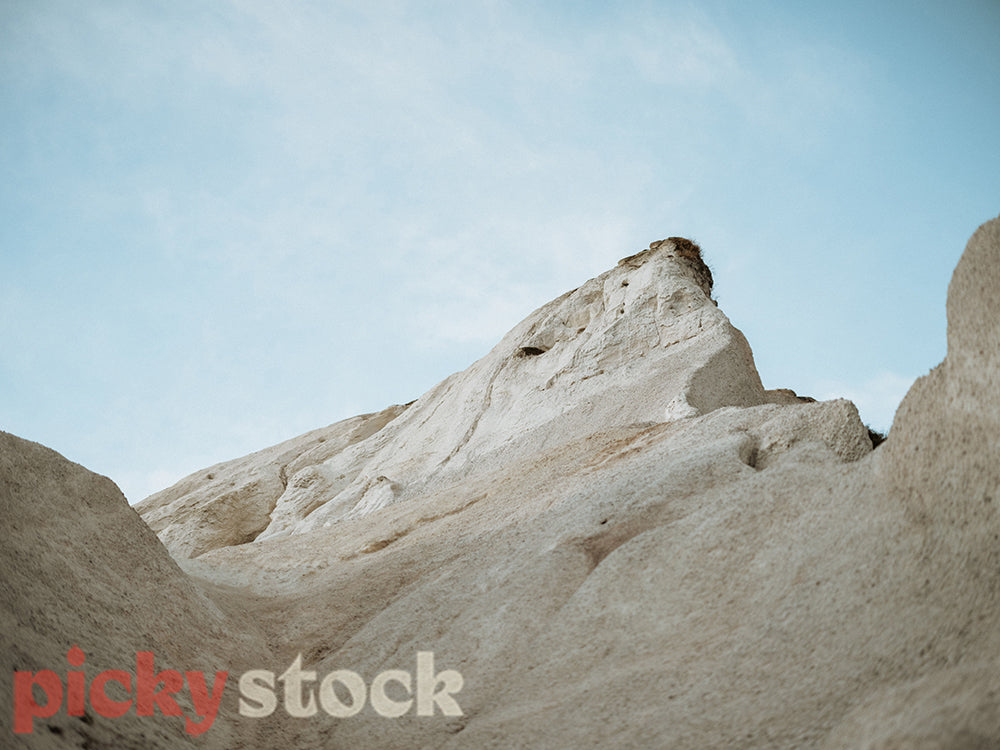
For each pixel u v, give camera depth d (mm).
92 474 10586
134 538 10234
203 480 38844
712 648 6828
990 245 6574
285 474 34094
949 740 4273
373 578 11672
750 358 24094
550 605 8539
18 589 8023
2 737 6082
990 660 4891
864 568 6500
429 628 9172
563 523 10250
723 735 5793
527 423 23641
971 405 6461
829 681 5758
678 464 10547
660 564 8156
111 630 8586
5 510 9008
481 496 15578
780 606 6773
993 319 6430
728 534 8047
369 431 36781
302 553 15312
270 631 10711
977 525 5902
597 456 14750
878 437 13984
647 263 28594
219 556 15633
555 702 7027
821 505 7676
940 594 5750
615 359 24438
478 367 30406
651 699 6543
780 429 10781
